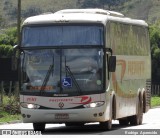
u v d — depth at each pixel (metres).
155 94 79.50
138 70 37.88
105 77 30.89
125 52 35.12
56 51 30.89
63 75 30.66
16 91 47.81
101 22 31.11
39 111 30.64
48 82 30.73
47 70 30.80
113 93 32.53
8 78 48.72
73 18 31.12
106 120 31.33
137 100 37.59
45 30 31.17
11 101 46.66
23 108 30.95
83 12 33.53
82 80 30.62
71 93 30.50
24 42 31.28
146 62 39.94
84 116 30.50
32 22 31.34
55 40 31.00
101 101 30.62
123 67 34.66
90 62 30.75
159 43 85.75
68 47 30.86
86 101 30.50
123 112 34.69
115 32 33.22
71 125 36.53
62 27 31.09
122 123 37.88
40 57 30.98
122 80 34.44
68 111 30.45
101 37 30.97
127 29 35.75
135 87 37.19
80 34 31.00
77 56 30.78
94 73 30.67
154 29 86.44
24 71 31.08
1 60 48.88
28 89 30.89
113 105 32.84
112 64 31.14
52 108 30.56
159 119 42.62
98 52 30.81
